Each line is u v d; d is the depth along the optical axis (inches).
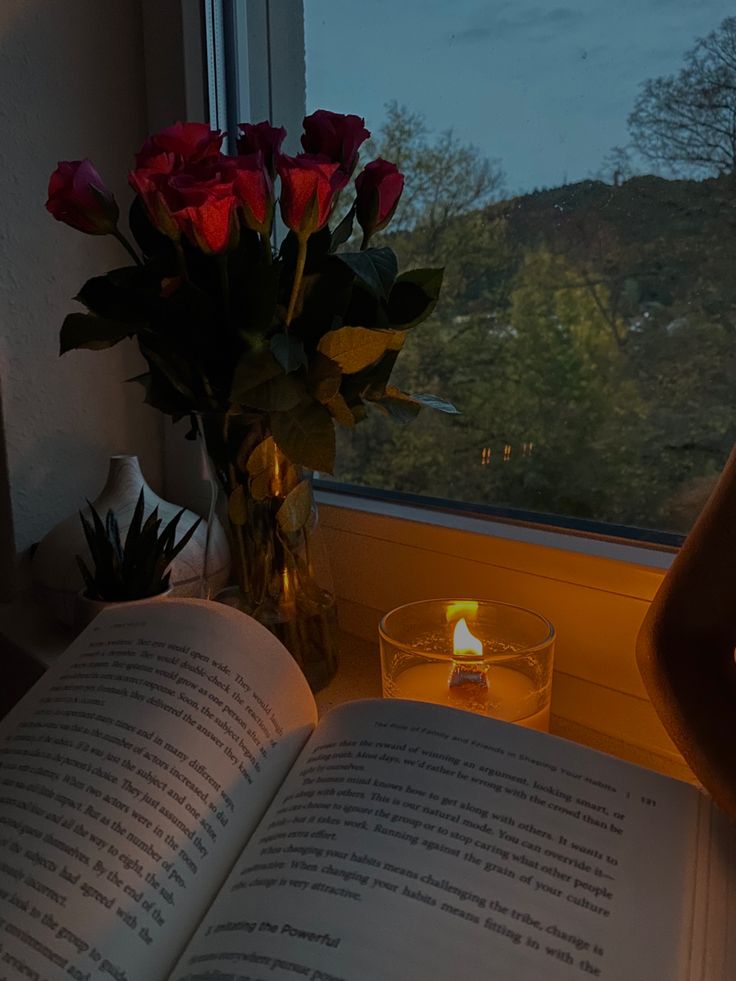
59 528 28.5
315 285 19.0
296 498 21.2
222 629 17.2
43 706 15.9
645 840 12.7
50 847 12.7
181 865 13.1
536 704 18.0
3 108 28.1
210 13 30.2
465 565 23.6
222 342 19.0
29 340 30.0
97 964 11.7
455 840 12.4
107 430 33.0
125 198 32.4
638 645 13.8
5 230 28.8
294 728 16.2
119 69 31.5
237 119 31.7
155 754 14.3
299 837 13.1
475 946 10.9
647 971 10.8
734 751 12.2
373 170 18.8
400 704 15.5
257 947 11.2
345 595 27.7
